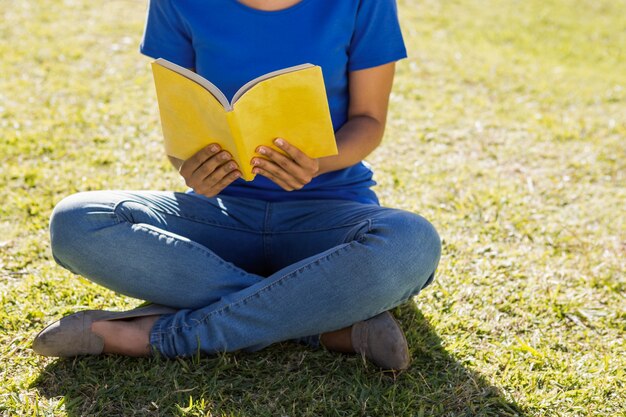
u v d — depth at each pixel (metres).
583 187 3.46
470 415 1.89
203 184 1.99
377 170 3.44
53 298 2.33
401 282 1.94
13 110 3.86
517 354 2.17
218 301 2.00
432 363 2.09
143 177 3.24
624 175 3.62
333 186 2.28
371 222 1.99
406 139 3.84
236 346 2.00
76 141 3.57
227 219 2.20
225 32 2.18
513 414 1.91
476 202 3.18
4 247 2.63
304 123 1.87
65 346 1.97
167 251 1.98
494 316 2.36
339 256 1.92
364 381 1.98
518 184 3.43
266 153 1.89
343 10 2.16
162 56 2.30
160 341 2.00
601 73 5.41
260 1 2.16
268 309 1.94
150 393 1.90
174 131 1.94
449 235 2.87
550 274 2.64
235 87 2.20
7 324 2.18
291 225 2.18
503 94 4.69
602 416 1.92
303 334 1.99
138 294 2.03
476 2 6.92
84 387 1.92
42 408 1.84
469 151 3.77
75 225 1.97
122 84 4.33
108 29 5.22
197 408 1.85
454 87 4.70
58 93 4.12
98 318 1.99
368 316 1.98
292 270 1.94
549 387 2.03
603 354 2.21
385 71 2.25
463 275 2.58
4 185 3.09
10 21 5.19
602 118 4.41
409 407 1.90
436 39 5.72
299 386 1.97
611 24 6.69
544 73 5.21
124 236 1.97
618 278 2.67
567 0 7.23
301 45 2.16
